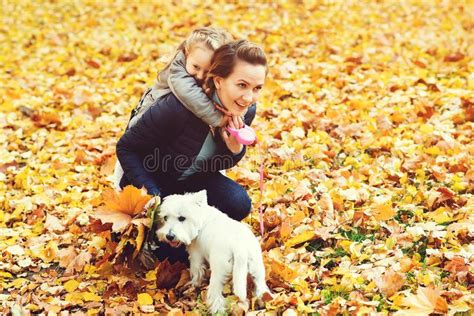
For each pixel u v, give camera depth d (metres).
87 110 9.03
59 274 5.43
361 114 8.14
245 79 4.66
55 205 6.59
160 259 5.29
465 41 11.14
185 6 14.16
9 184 7.07
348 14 13.12
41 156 7.73
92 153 7.70
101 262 5.28
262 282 4.59
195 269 4.84
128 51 11.53
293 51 10.91
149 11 13.98
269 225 5.80
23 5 15.12
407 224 5.68
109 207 4.86
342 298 4.69
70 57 11.53
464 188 6.18
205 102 4.78
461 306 4.38
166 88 5.05
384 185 6.44
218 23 12.70
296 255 5.32
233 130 4.86
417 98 8.57
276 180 6.69
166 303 4.91
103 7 14.55
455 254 5.06
